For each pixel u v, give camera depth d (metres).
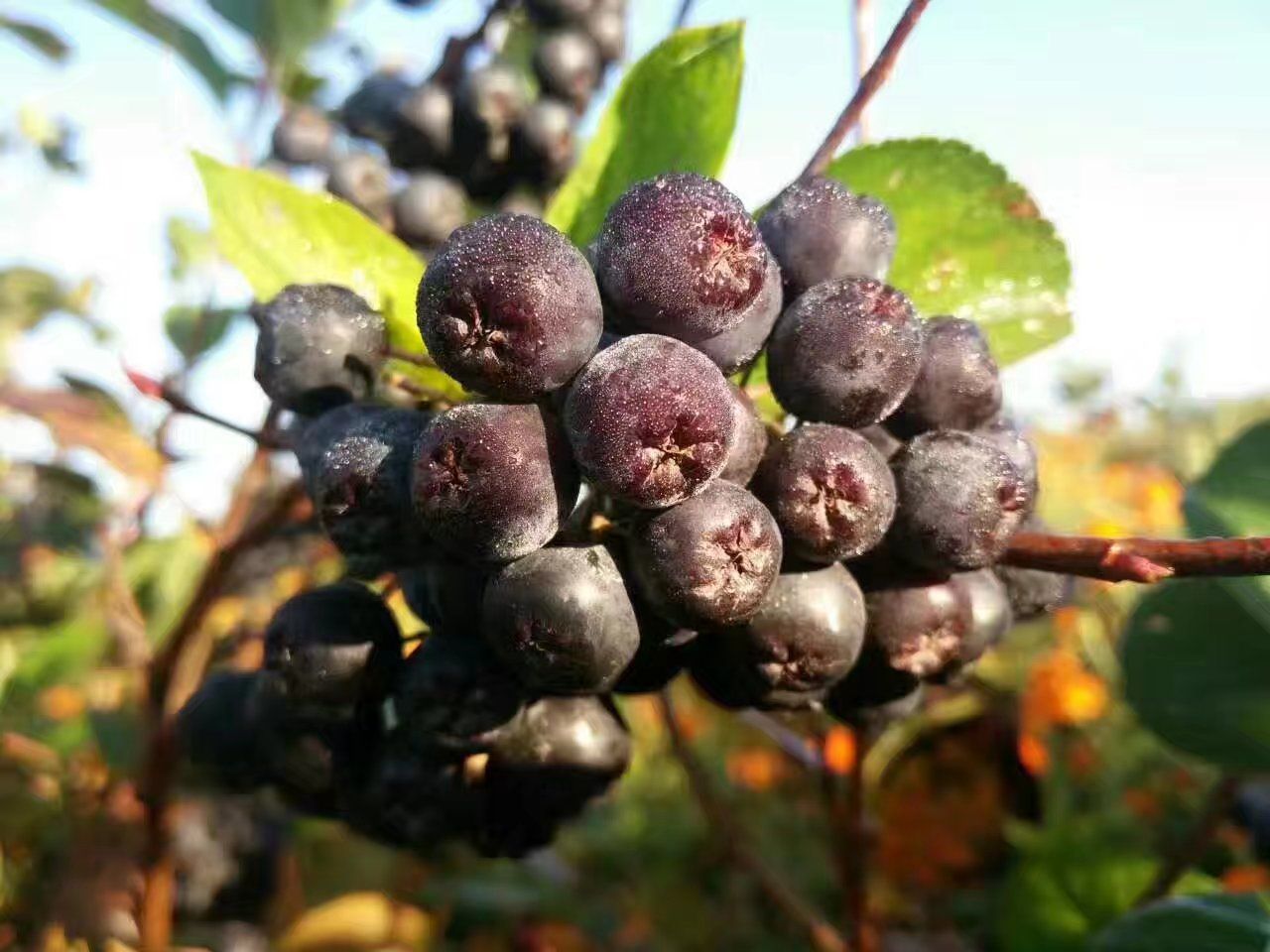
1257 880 0.15
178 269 0.19
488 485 0.06
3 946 0.15
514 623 0.07
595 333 0.06
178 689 0.13
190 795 0.16
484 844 0.09
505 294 0.06
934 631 0.08
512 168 0.14
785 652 0.07
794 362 0.07
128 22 0.17
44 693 0.18
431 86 0.14
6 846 0.16
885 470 0.07
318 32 0.18
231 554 0.12
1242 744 0.11
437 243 0.13
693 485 0.06
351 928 0.17
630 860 0.26
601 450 0.06
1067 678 0.20
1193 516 0.11
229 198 0.09
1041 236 0.10
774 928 0.23
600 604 0.07
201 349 0.18
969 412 0.08
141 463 0.14
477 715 0.07
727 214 0.07
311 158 0.17
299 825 0.18
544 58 0.15
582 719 0.08
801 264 0.08
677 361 0.06
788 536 0.07
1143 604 0.12
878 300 0.07
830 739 0.15
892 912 0.20
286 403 0.08
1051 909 0.14
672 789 0.27
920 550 0.07
